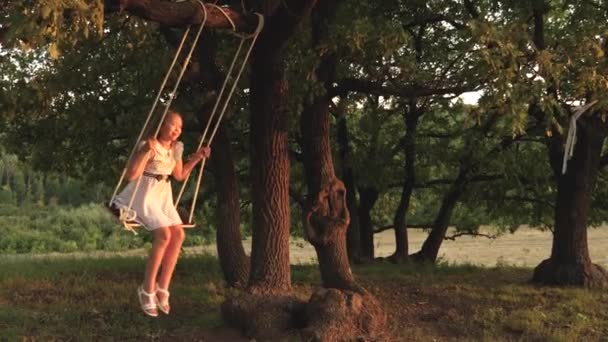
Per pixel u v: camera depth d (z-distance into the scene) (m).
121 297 10.60
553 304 11.42
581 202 13.12
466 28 8.56
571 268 13.04
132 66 12.69
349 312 9.00
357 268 15.55
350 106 14.71
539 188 16.86
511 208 18.30
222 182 12.13
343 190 10.84
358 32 9.36
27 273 12.84
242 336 8.98
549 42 11.06
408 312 10.70
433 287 12.54
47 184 65.75
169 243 6.25
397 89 10.53
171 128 6.12
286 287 9.80
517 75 8.37
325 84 10.70
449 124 17.16
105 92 13.19
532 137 15.66
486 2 12.80
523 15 11.49
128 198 6.03
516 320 10.16
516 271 15.76
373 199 17.97
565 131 11.88
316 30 10.67
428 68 13.18
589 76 8.68
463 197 17.89
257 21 7.73
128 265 14.84
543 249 32.00
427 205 20.81
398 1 13.21
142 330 9.00
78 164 15.90
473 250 31.77
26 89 11.16
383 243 35.84
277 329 8.98
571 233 13.14
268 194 9.82
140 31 10.71
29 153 15.78
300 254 28.25
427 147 17.00
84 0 6.08
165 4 7.35
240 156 16.11
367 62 10.30
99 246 50.81
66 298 10.52
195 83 11.67
